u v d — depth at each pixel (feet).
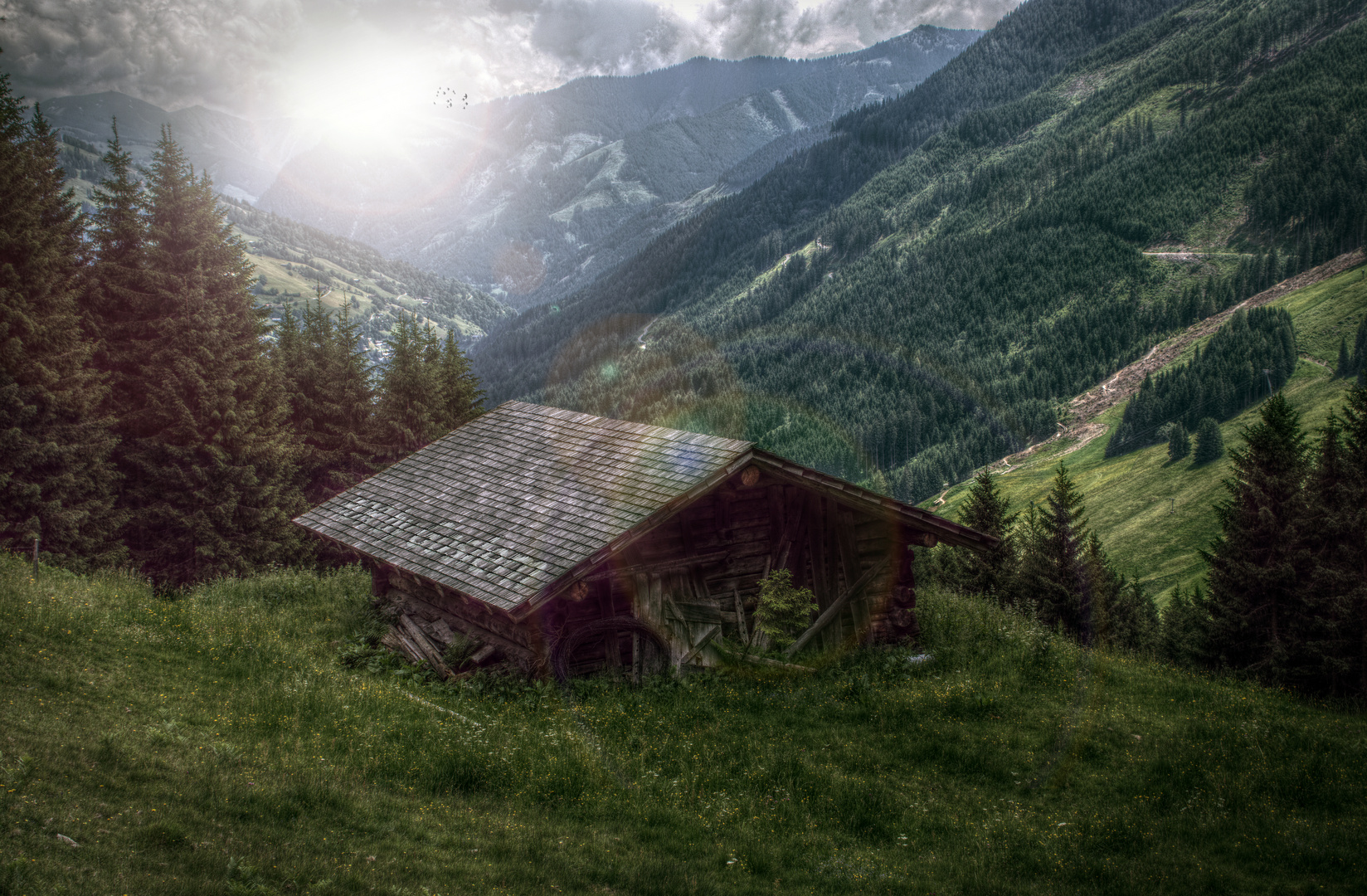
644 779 34.65
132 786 25.46
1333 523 108.78
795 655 52.24
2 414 82.17
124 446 98.78
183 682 38.65
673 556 50.93
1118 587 166.91
